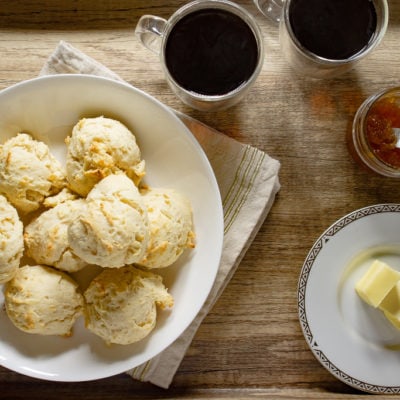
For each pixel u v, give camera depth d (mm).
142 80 717
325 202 725
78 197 670
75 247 615
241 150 701
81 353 677
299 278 693
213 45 633
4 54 716
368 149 685
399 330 708
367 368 704
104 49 718
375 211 689
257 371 724
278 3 671
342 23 645
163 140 683
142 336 658
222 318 723
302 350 725
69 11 719
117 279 653
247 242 711
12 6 717
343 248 692
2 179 646
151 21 648
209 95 644
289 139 722
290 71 721
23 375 722
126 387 726
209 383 724
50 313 648
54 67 701
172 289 689
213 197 671
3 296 674
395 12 723
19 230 638
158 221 650
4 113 665
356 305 708
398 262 709
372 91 724
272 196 715
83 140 647
